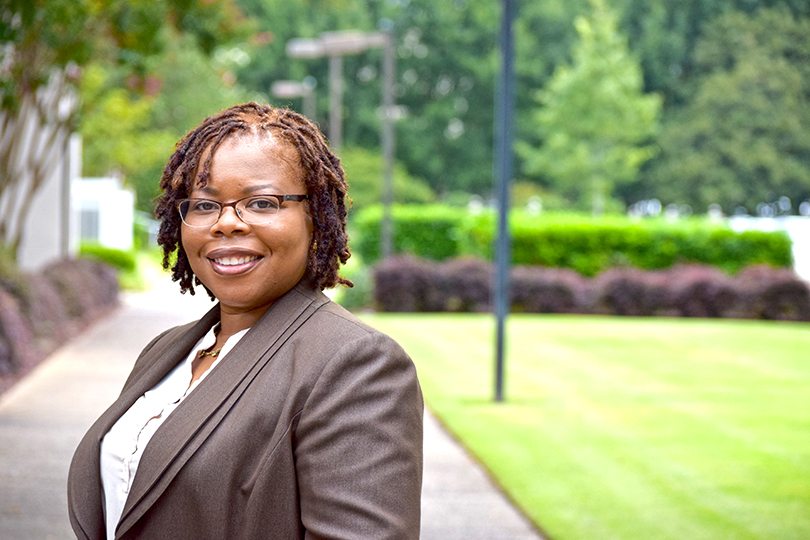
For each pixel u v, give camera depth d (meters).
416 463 1.54
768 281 20.25
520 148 50.31
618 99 45.19
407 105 57.84
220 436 1.57
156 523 1.58
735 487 6.13
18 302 11.24
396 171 49.03
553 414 8.70
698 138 50.31
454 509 5.60
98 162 31.30
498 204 9.35
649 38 53.84
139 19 10.67
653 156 51.66
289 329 1.65
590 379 11.00
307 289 1.76
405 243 23.58
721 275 21.03
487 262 20.97
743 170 48.66
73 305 14.85
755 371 11.89
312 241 1.80
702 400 9.64
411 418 1.55
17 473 6.03
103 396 8.84
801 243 27.22
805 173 47.50
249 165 1.72
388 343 1.57
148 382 1.87
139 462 1.67
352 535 1.44
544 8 56.00
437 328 16.66
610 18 45.94
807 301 20.11
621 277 20.61
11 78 10.60
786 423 8.42
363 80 57.75
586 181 47.09
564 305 20.70
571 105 45.88
